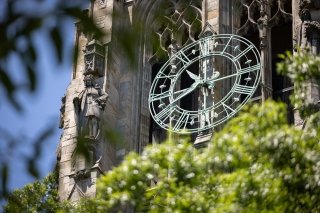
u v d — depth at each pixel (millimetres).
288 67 43469
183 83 77625
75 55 17750
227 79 74312
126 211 59469
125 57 19047
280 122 41000
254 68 72812
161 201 41500
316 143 40969
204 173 41094
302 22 70312
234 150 40156
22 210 25953
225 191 39656
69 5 17750
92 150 71375
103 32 18969
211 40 76188
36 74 17375
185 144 42250
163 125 73625
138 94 78500
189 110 75562
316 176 39188
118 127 76562
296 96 44094
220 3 79562
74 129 74750
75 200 68250
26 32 17297
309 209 39500
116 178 41500
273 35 78750
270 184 39094
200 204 39969
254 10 79438
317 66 43031
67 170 71812
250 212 38812
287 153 39562
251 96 71375
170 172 42000
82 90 76438
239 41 76500
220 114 72125
